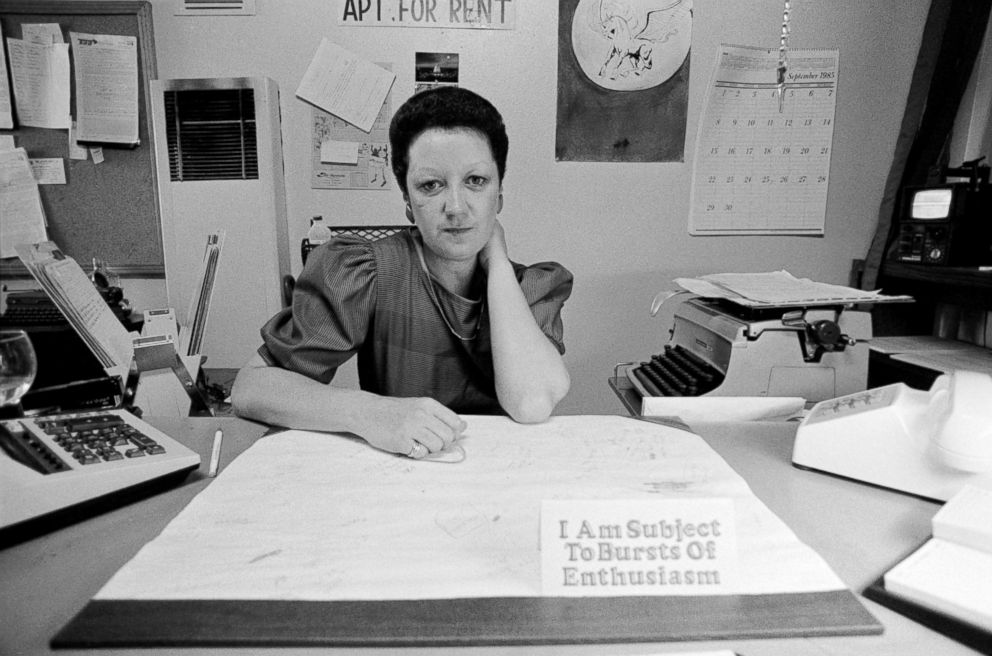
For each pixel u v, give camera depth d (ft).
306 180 5.89
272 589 1.52
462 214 2.93
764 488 2.17
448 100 2.90
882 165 6.14
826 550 1.77
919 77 5.47
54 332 3.50
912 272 4.98
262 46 5.70
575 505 1.59
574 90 5.86
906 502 2.07
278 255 5.61
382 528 1.82
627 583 1.54
